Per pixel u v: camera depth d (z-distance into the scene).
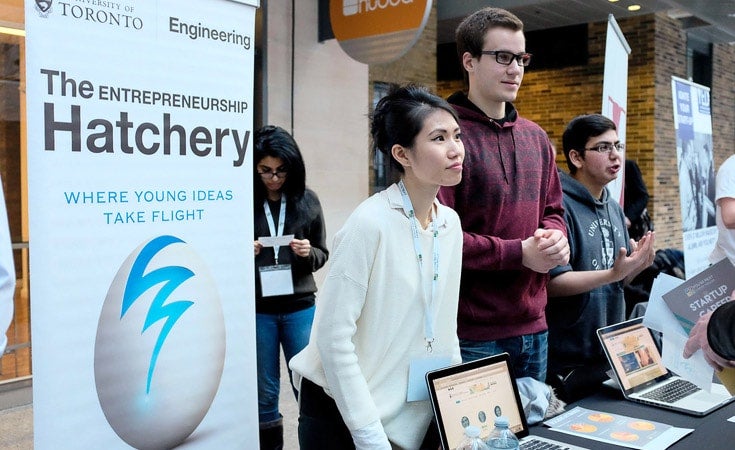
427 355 1.62
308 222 3.15
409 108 1.54
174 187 1.57
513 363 2.08
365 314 1.57
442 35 8.89
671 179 9.77
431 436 1.65
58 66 1.37
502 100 2.03
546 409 1.92
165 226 1.56
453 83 9.55
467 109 2.04
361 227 1.52
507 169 2.04
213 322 1.67
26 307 3.98
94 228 1.44
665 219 9.62
